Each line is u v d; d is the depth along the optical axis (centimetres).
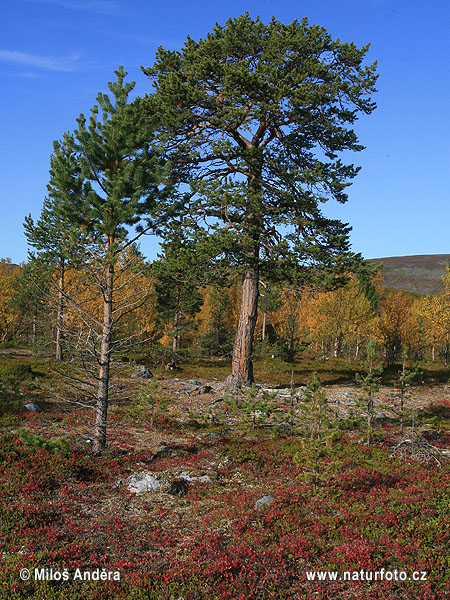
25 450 1273
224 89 2319
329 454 1394
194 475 1276
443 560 825
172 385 2822
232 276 2591
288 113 2344
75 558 808
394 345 4584
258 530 952
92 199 1339
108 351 1415
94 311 2967
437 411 2352
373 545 888
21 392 2141
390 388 2975
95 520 971
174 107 2431
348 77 2431
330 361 4491
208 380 3127
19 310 4778
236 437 1672
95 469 1249
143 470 1294
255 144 2722
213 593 733
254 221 2406
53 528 901
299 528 956
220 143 2303
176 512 1052
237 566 809
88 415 1883
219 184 2336
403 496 1107
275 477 1294
